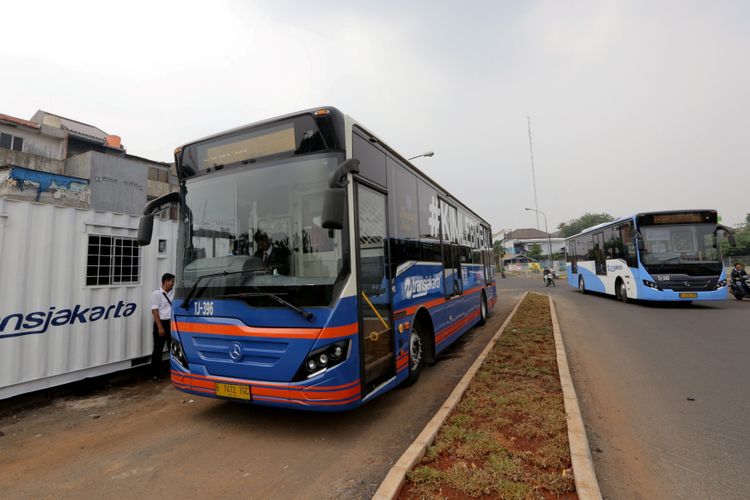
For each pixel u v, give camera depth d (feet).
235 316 13.15
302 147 13.58
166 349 23.39
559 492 9.36
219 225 14.46
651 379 19.04
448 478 9.87
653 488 10.13
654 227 44.16
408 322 17.39
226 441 13.32
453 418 13.46
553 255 219.00
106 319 19.74
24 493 10.44
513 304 55.01
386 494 9.22
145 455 12.46
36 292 17.10
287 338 12.25
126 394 18.92
